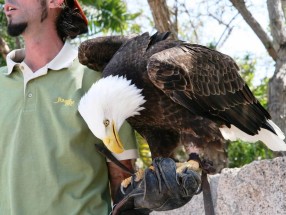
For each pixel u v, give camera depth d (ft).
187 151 5.79
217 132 5.82
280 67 8.66
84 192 5.40
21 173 5.38
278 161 6.10
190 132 5.81
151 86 5.74
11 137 5.49
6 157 5.49
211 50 6.24
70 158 5.40
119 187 5.66
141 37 6.04
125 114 5.57
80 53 6.27
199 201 7.15
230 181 6.68
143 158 10.43
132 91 5.62
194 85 5.85
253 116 6.41
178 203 5.02
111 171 5.72
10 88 5.64
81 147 5.45
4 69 5.82
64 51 5.69
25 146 5.42
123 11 11.82
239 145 12.73
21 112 5.49
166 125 5.97
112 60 5.95
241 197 6.49
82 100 5.41
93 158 5.50
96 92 5.42
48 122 5.47
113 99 5.46
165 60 5.62
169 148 6.17
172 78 5.61
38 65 5.75
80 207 5.32
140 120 5.96
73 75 5.65
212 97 6.03
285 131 8.11
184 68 5.71
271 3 9.16
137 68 5.77
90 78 5.77
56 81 5.58
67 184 5.35
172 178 4.85
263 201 6.21
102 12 11.46
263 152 12.76
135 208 5.32
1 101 5.63
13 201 5.32
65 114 5.46
